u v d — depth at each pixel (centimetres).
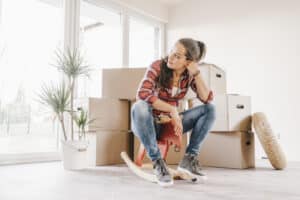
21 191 146
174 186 162
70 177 192
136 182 174
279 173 217
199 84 180
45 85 282
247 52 364
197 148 185
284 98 333
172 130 195
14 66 281
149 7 411
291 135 325
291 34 333
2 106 273
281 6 342
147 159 264
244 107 260
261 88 349
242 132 250
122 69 280
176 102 193
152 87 178
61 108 244
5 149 276
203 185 165
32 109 293
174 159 264
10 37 279
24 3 292
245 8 369
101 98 262
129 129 284
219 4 392
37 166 249
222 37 386
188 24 421
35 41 298
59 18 316
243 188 157
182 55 174
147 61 434
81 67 271
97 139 254
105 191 147
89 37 352
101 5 354
